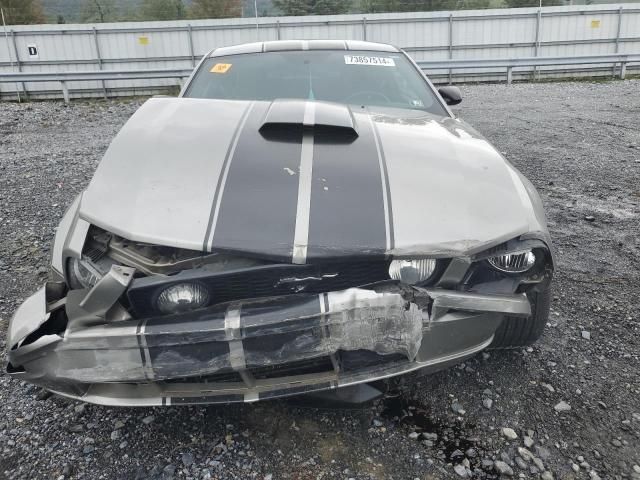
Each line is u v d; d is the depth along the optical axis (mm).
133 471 1847
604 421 2072
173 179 1947
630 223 4172
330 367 1830
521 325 2275
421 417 2094
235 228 1765
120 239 1901
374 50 3566
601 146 6680
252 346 1669
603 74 15547
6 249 3797
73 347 1668
